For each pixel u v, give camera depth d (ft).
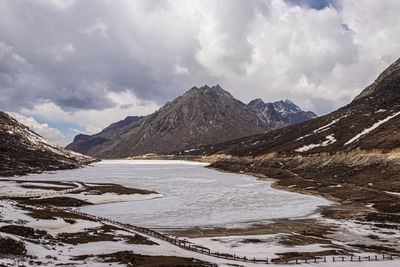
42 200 227.81
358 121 495.82
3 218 128.47
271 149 559.79
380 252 128.57
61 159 646.74
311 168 396.98
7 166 439.63
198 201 258.78
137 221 186.60
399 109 459.32
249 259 116.06
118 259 96.07
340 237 153.07
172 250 118.62
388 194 239.50
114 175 496.64
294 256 121.70
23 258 82.69
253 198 274.98
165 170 646.33
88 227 141.38
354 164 345.92
